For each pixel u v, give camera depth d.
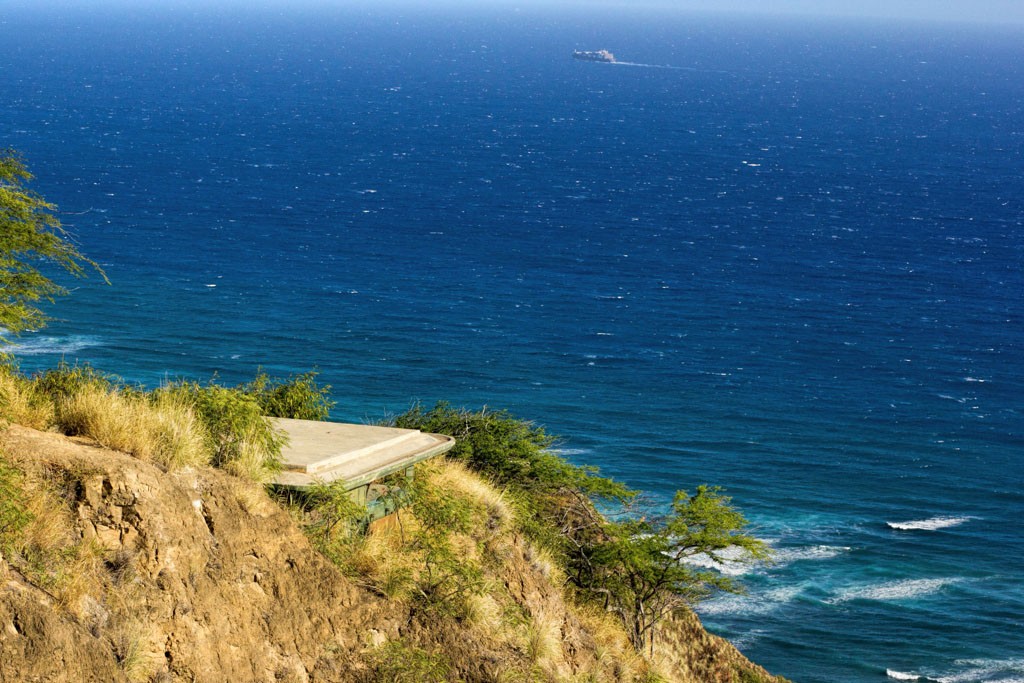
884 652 54.72
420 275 156.62
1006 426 103.19
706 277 166.88
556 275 163.38
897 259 187.62
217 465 9.89
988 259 191.12
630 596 16.48
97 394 10.11
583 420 96.06
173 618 8.00
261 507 9.28
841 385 114.31
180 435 9.37
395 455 11.98
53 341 104.38
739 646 54.09
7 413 9.12
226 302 130.12
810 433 96.38
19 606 6.93
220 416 10.45
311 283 145.88
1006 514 77.06
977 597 61.66
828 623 57.22
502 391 104.19
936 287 167.00
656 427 95.25
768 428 97.19
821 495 78.81
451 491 12.67
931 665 53.91
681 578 16.89
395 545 11.28
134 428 9.31
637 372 114.31
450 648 10.30
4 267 14.23
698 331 134.00
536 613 12.46
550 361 116.31
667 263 176.00
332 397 98.44
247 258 159.50
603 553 16.33
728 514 18.70
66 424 9.46
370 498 11.41
